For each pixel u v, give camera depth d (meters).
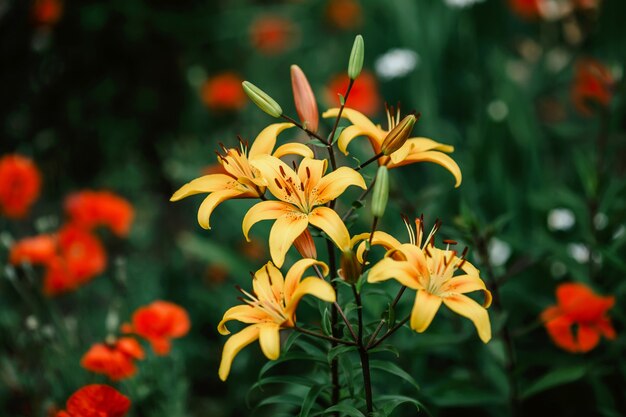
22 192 1.80
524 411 1.64
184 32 2.56
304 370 1.77
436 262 1.13
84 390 1.29
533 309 1.69
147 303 1.92
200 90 2.62
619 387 1.59
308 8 3.38
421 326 1.06
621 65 1.96
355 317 1.21
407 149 1.16
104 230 2.06
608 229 1.57
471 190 1.89
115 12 2.45
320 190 1.13
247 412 1.78
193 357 1.89
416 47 2.37
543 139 2.32
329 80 3.02
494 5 2.42
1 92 2.53
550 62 2.73
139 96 2.58
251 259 2.08
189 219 2.54
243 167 1.18
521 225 1.89
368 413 1.16
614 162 1.87
